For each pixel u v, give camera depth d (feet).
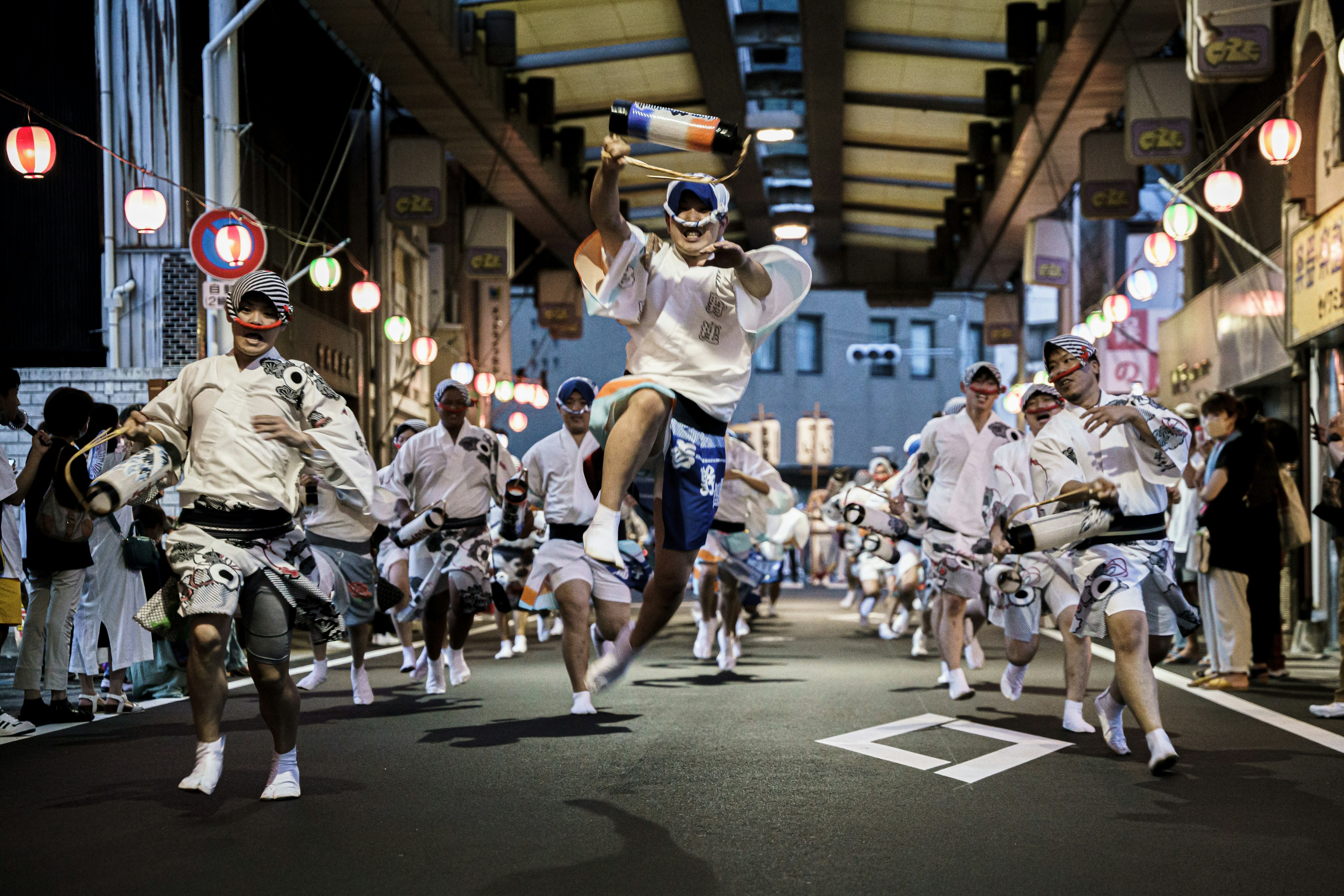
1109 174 57.67
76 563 23.36
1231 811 15.66
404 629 31.94
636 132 12.91
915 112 69.56
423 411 77.41
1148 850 13.71
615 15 56.24
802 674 32.35
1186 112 48.78
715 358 13.51
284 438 15.75
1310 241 41.22
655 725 23.02
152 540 25.77
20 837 14.08
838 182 80.69
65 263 45.19
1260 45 39.70
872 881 12.41
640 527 45.68
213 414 15.96
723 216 13.50
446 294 83.10
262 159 52.16
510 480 25.40
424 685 29.76
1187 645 36.65
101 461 24.99
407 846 13.75
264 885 12.20
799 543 41.93
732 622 33.24
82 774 17.93
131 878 12.41
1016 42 50.98
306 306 54.80
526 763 18.86
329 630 16.58
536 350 94.94
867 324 152.05
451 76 54.29
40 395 41.88
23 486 22.34
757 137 68.59
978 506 26.48
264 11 51.98
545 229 82.23
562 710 25.22
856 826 14.82
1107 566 18.52
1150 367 77.97
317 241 59.57
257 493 15.85
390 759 19.26
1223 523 29.12
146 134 43.60
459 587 27.86
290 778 16.37
